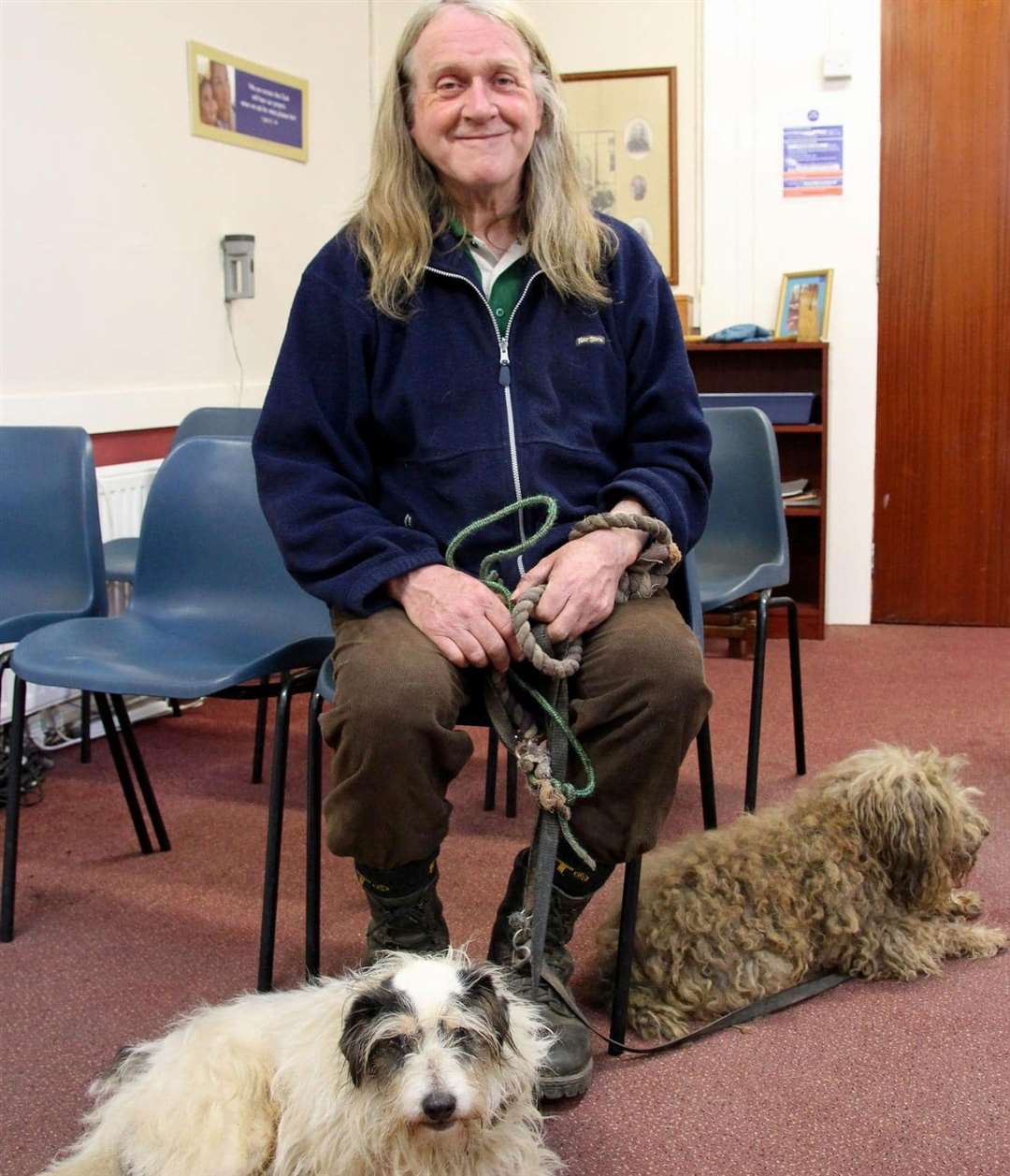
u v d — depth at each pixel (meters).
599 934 1.81
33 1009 1.77
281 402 1.69
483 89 1.65
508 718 1.54
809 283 4.26
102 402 3.29
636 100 4.39
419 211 1.70
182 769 2.90
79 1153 1.31
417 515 1.68
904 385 4.30
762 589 2.52
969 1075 1.54
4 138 2.93
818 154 4.24
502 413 1.66
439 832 1.46
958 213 4.15
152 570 2.23
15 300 3.01
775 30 4.21
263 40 3.89
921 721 3.18
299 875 2.25
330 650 1.88
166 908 2.11
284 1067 1.17
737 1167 1.36
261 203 3.96
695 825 2.46
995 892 2.09
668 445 1.74
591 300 1.73
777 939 1.70
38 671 1.91
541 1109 1.48
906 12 4.08
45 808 2.63
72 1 3.10
